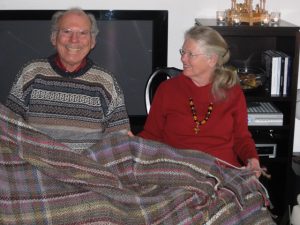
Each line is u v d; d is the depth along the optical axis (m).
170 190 2.12
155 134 2.57
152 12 3.22
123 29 3.24
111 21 3.22
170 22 3.46
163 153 2.17
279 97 3.16
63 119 2.26
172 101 2.51
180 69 3.21
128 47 3.27
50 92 2.26
